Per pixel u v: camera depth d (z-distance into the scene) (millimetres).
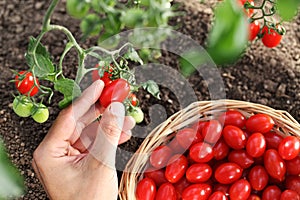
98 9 395
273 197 567
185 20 730
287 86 695
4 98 691
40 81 695
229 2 228
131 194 563
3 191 198
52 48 726
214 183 598
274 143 585
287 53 713
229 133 577
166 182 586
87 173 527
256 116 582
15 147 656
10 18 761
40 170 539
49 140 535
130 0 441
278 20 670
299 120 675
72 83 467
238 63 706
